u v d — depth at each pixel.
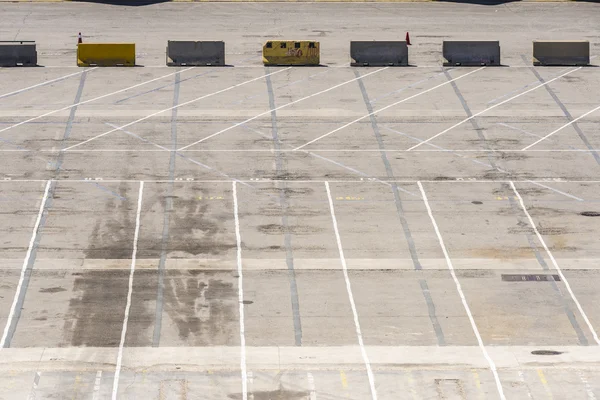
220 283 40.66
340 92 60.34
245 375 34.12
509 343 36.72
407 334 37.31
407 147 53.22
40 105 57.47
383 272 41.72
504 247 43.88
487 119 56.75
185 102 58.41
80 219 45.50
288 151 52.53
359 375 34.22
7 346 35.94
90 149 52.22
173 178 49.44
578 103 59.22
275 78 62.59
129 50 64.44
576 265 42.47
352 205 47.22
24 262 41.88
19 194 47.47
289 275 41.34
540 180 50.00
